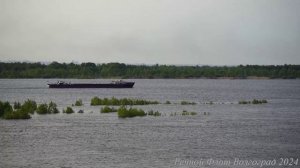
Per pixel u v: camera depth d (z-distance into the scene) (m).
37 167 74.50
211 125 118.12
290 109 164.00
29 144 92.06
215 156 82.00
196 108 163.38
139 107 165.25
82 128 111.50
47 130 108.44
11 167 74.44
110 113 142.00
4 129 109.44
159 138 98.69
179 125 117.06
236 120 128.88
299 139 98.31
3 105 133.25
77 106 167.00
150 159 79.62
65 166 75.12
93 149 87.38
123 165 75.75
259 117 137.38
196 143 93.31
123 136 100.88
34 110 144.62
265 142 94.75
